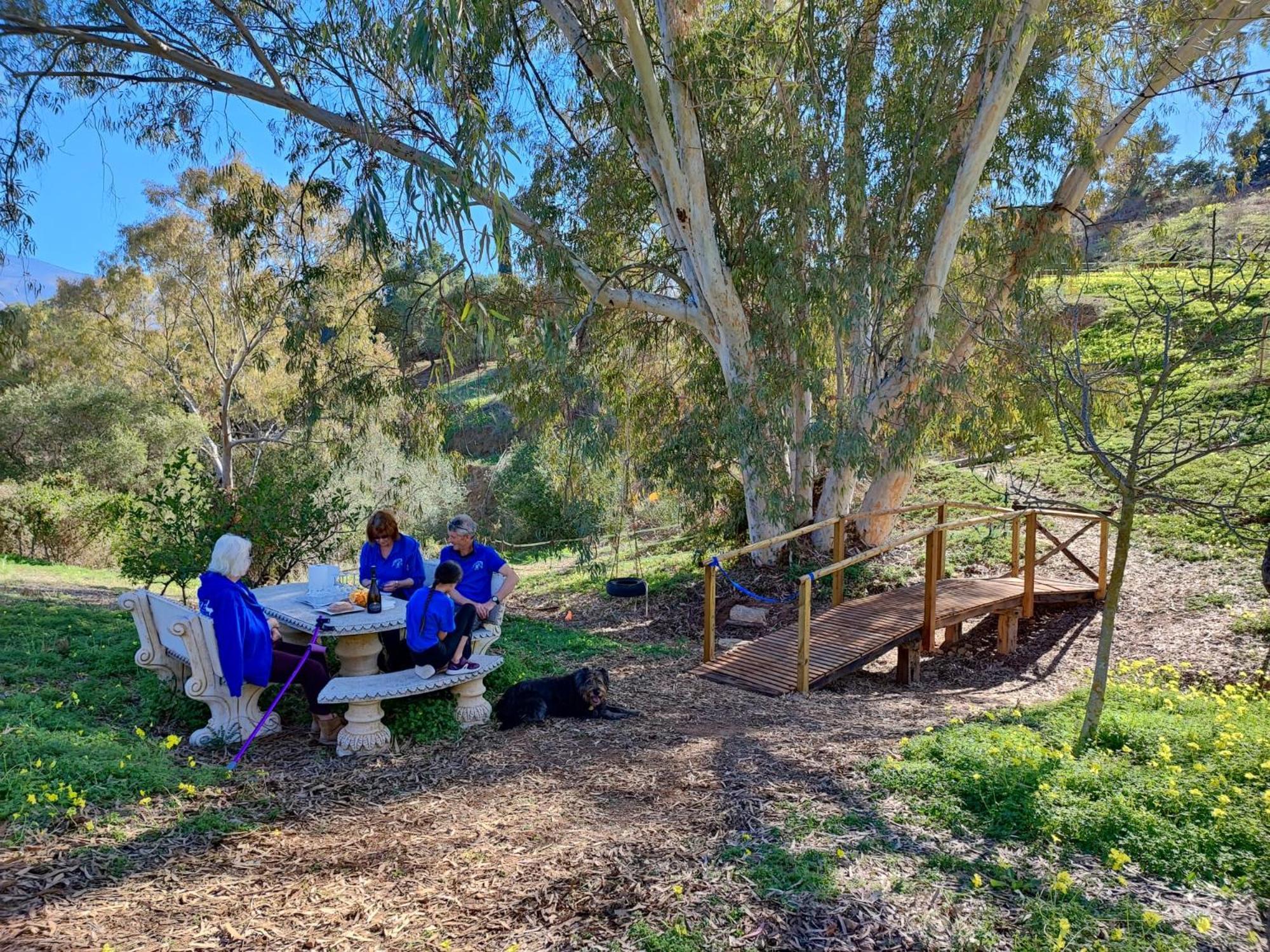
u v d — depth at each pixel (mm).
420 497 22719
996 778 4672
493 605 6781
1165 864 3777
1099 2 12156
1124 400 14570
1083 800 4355
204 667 5602
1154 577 11914
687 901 3504
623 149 13188
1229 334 6000
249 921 3436
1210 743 5242
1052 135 12367
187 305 26203
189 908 3508
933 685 9523
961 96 12945
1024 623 11250
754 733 6520
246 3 12031
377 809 4707
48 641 7754
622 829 4355
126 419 27938
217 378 28531
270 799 4754
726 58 11203
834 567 8594
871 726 6793
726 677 8766
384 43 10852
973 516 15641
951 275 13859
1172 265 7227
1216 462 14570
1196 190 13430
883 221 12445
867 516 11336
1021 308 11922
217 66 11766
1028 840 4090
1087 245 13305
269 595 6969
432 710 6156
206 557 8539
